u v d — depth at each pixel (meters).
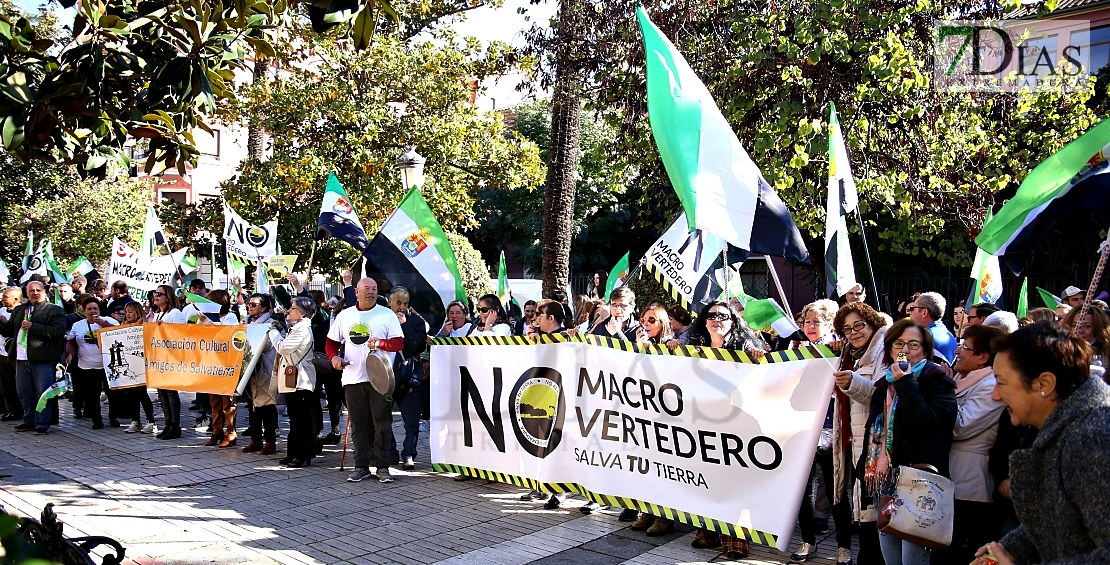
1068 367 2.65
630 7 12.91
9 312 11.42
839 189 7.58
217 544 6.05
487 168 20.20
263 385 9.34
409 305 9.70
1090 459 2.41
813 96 11.39
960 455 4.43
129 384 10.50
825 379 5.31
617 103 13.33
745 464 5.64
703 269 8.29
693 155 6.16
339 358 8.14
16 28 3.65
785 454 5.46
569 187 14.44
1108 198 6.14
